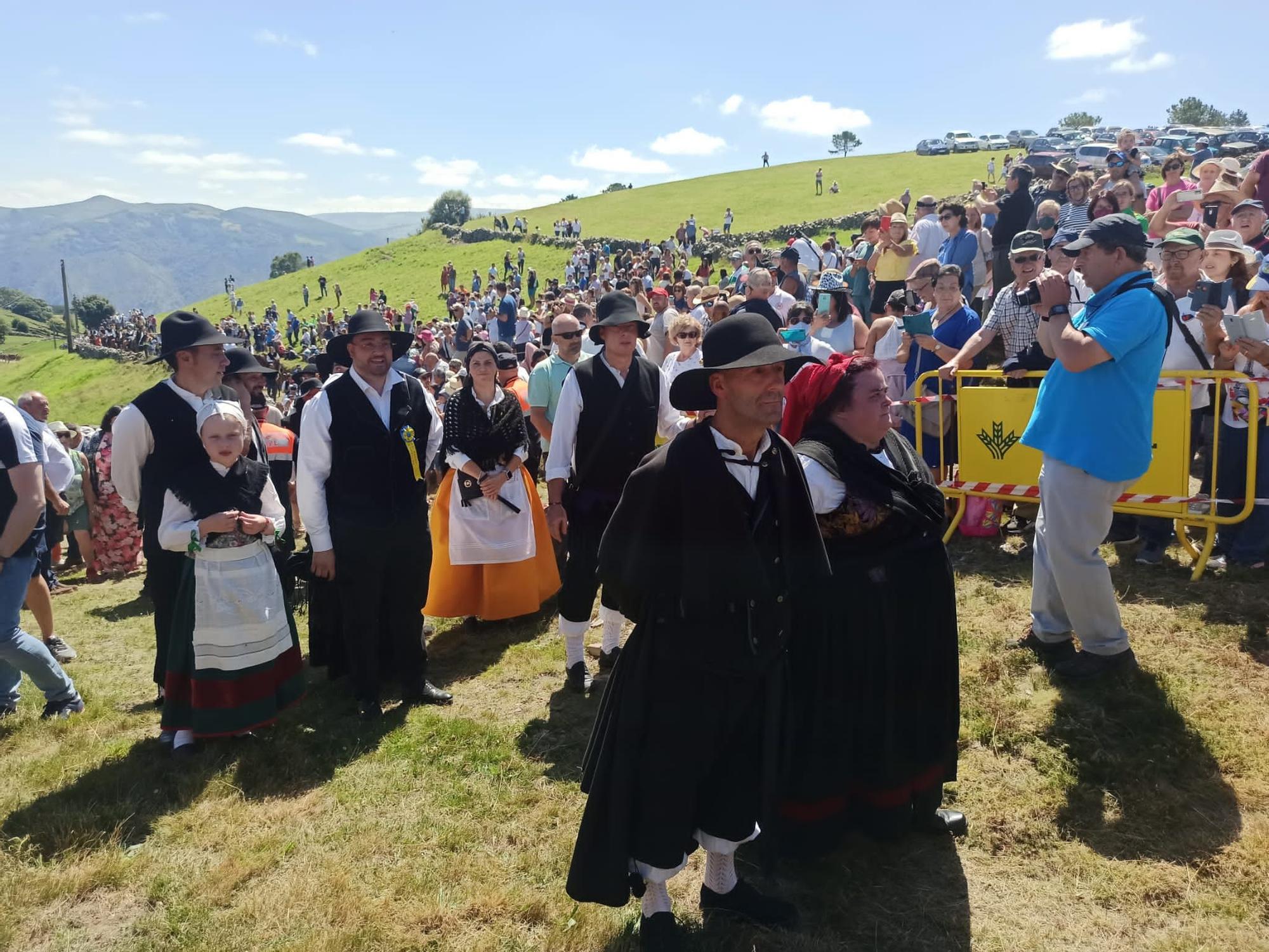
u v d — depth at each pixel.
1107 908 2.86
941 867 3.10
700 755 2.56
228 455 4.13
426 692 4.73
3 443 4.39
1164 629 4.41
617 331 4.53
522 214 64.62
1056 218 9.19
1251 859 2.95
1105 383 3.74
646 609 2.61
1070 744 3.62
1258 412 4.68
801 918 2.88
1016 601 4.96
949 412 6.25
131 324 56.00
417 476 4.63
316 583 5.05
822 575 2.60
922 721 3.03
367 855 3.36
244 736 4.38
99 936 3.02
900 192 44.41
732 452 2.54
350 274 58.16
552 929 2.92
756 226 42.88
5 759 4.40
